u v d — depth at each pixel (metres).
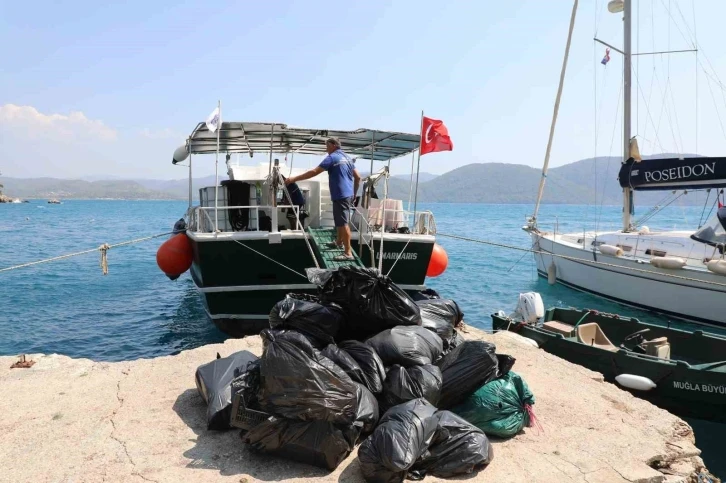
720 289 13.70
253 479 3.88
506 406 4.78
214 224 10.98
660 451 4.65
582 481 4.09
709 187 14.95
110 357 11.09
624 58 18.08
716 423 7.74
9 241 40.44
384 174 11.79
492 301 17.80
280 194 12.30
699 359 8.87
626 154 17.81
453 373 4.84
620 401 5.74
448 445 4.09
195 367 6.18
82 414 4.89
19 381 5.70
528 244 39.06
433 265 12.10
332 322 5.14
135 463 4.06
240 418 4.19
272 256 10.74
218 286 10.83
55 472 3.92
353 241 10.94
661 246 16.23
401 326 5.18
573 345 8.59
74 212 115.06
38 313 14.95
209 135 11.84
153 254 31.00
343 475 3.98
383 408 4.52
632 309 16.28
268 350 4.18
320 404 3.95
